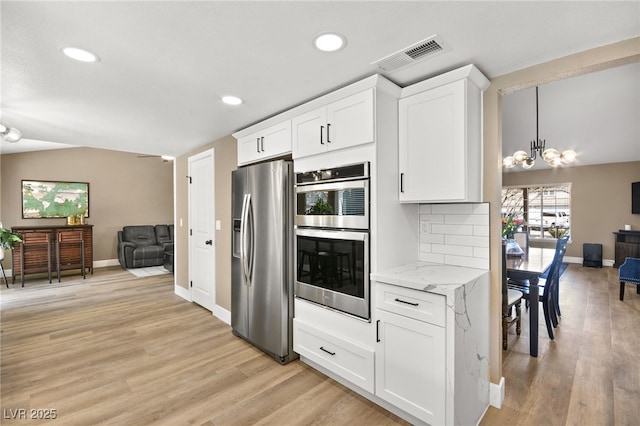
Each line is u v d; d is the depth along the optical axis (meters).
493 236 2.03
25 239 5.51
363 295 2.03
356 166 2.06
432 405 1.67
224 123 3.07
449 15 1.39
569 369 2.43
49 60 1.77
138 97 2.35
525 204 8.12
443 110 1.93
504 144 5.74
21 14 1.34
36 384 2.27
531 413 1.93
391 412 1.95
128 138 3.67
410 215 2.32
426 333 1.70
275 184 2.62
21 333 3.23
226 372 2.45
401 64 1.86
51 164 6.77
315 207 2.39
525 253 3.68
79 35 1.52
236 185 3.10
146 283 5.57
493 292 2.03
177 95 2.32
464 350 1.69
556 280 3.50
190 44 1.62
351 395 2.13
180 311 3.96
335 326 2.25
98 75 1.97
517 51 1.71
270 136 2.84
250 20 1.42
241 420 1.88
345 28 1.49
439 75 1.94
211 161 3.87
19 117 2.82
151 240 7.77
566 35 1.55
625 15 1.38
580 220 7.16
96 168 7.36
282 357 2.57
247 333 2.95
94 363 2.59
